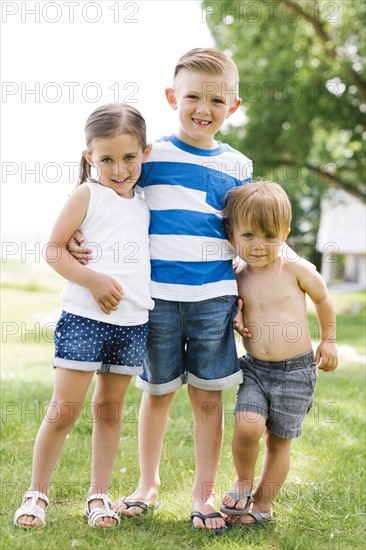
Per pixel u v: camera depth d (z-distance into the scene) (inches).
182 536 97.3
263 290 105.7
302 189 786.2
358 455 139.5
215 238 106.7
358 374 253.8
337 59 607.8
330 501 111.2
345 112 639.1
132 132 100.9
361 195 738.8
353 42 616.7
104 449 104.0
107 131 99.9
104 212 101.3
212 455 106.4
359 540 96.7
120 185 102.7
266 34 625.9
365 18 586.9
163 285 104.2
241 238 104.6
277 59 623.8
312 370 105.0
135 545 91.5
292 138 645.9
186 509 108.4
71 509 106.3
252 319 105.7
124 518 104.0
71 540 92.0
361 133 655.1
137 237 102.4
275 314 104.7
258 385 104.0
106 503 101.3
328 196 1039.0
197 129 106.7
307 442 148.8
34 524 96.5
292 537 96.1
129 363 101.8
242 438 100.0
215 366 105.4
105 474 103.5
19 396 187.6
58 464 125.9
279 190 105.7
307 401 104.7
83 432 151.3
